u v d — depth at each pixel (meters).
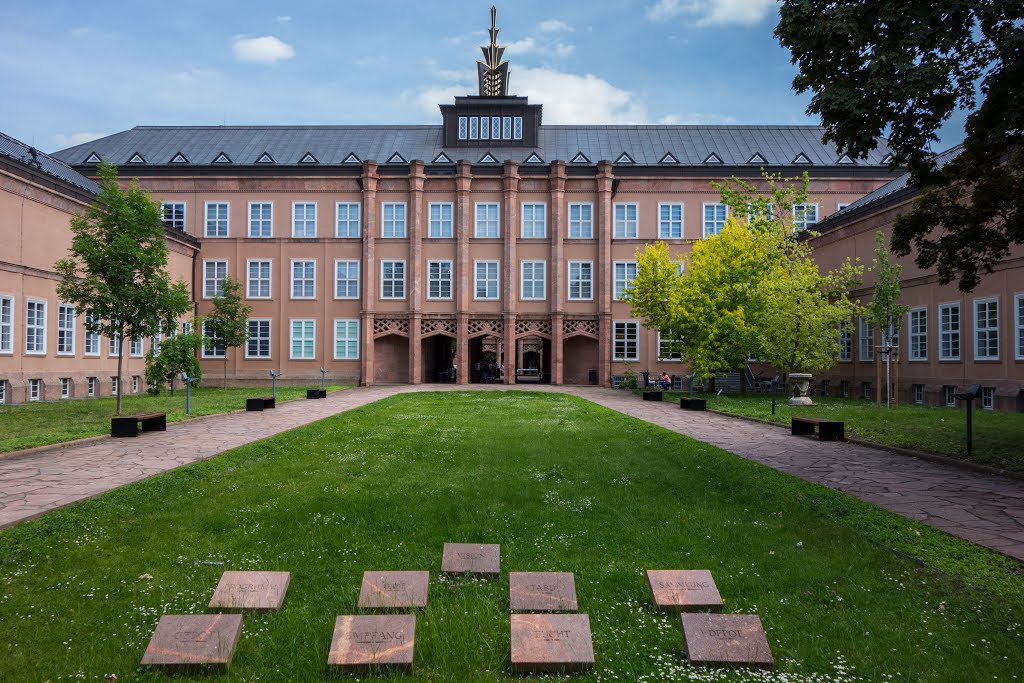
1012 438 13.45
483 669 4.50
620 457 12.37
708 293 28.89
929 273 24.88
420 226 39.22
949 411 20.58
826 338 25.33
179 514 8.18
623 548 7.02
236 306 34.81
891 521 7.43
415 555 6.74
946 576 5.87
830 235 32.62
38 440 12.88
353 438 14.66
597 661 4.63
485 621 5.14
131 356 31.27
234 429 16.05
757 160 39.94
